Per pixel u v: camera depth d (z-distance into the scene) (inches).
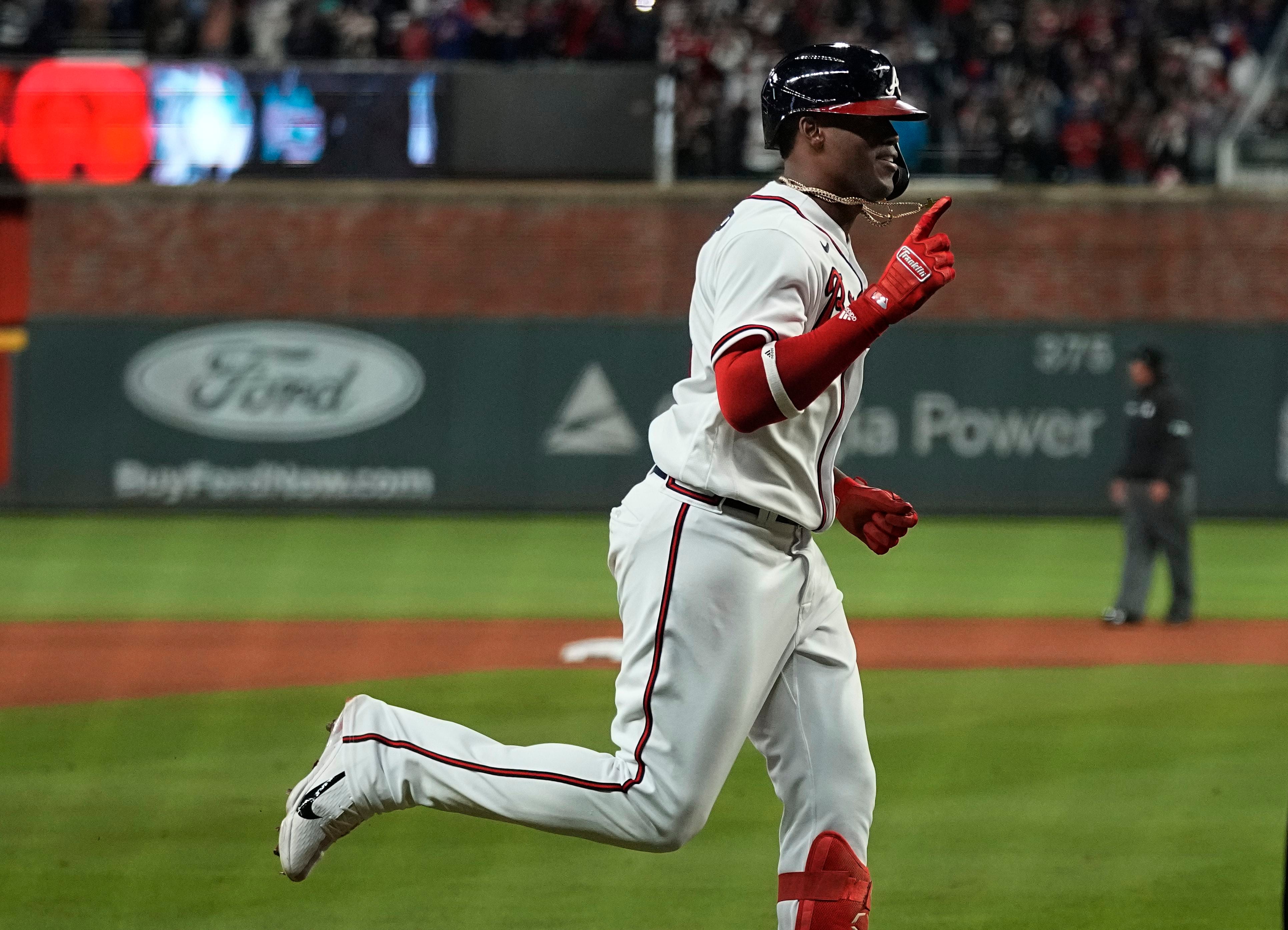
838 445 535.5
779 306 483.2
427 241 3228.3
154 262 3186.5
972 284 3260.3
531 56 3351.4
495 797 511.8
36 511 3080.7
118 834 834.2
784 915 532.7
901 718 1189.7
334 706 1236.5
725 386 477.7
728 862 788.0
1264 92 3353.8
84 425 3075.8
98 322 3073.3
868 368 3090.6
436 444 3097.9
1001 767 1010.1
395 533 2785.4
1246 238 3260.3
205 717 1187.9
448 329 3093.0
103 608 1889.8
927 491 3100.4
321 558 2418.8
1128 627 1756.9
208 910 699.4
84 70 3166.8
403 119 3228.3
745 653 504.7
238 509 3097.9
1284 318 3260.3
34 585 2102.6
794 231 497.0
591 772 509.7
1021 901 719.1
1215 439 3070.9
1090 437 3095.5
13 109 3161.9
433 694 1286.9
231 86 3191.4
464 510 3105.3
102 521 2955.2
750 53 3351.4
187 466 3090.6
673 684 503.2
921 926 679.7
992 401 3090.6
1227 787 956.0
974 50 3383.4
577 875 766.5
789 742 534.3
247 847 810.2
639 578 513.3
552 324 3090.6
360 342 3105.3
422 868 775.7
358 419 3102.9
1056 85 3371.1
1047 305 3265.3
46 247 3179.1
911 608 1919.3
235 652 1550.2
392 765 518.9
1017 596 2039.9
